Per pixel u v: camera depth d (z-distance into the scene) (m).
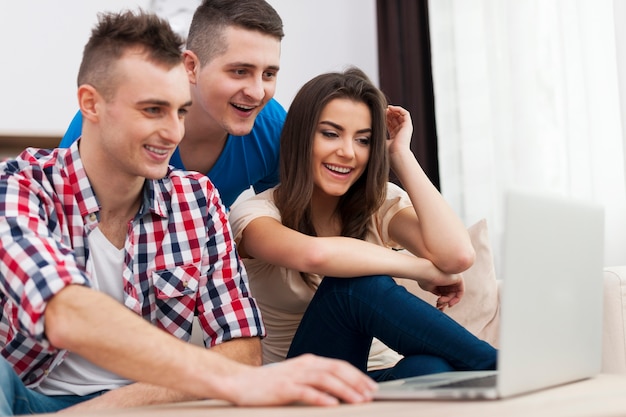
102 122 1.50
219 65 2.02
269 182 2.32
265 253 1.85
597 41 3.15
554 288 1.23
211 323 1.65
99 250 1.60
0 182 1.44
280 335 2.07
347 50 4.34
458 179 3.86
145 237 1.63
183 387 1.12
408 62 3.99
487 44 3.68
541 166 3.40
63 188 1.56
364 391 1.09
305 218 2.02
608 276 1.98
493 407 0.98
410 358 1.55
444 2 3.89
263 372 1.11
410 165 2.05
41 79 3.76
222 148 2.19
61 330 1.17
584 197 3.23
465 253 1.90
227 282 1.69
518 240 1.12
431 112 3.96
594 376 1.44
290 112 2.00
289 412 0.99
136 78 1.46
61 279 1.21
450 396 1.06
